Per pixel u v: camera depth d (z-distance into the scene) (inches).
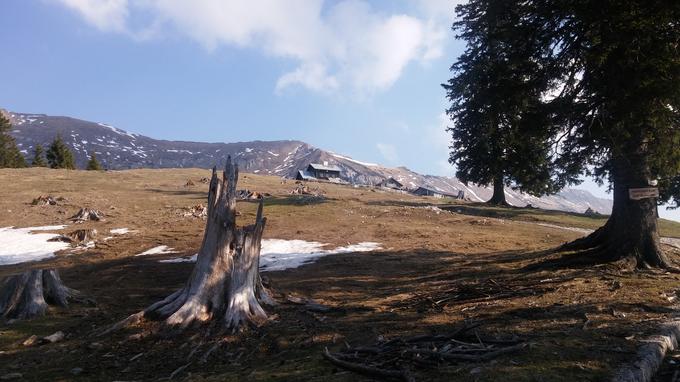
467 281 495.5
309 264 671.8
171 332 356.8
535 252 638.5
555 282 428.1
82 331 382.0
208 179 2170.3
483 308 366.0
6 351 339.3
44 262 780.0
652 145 447.5
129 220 1158.3
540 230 997.8
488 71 553.0
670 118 420.5
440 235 916.0
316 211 1273.4
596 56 417.1
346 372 234.1
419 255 717.9
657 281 404.8
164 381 265.3
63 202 1384.1
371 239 890.1
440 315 358.6
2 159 3139.8
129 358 316.5
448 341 263.9
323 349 294.8
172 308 384.8
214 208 404.5
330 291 506.3
